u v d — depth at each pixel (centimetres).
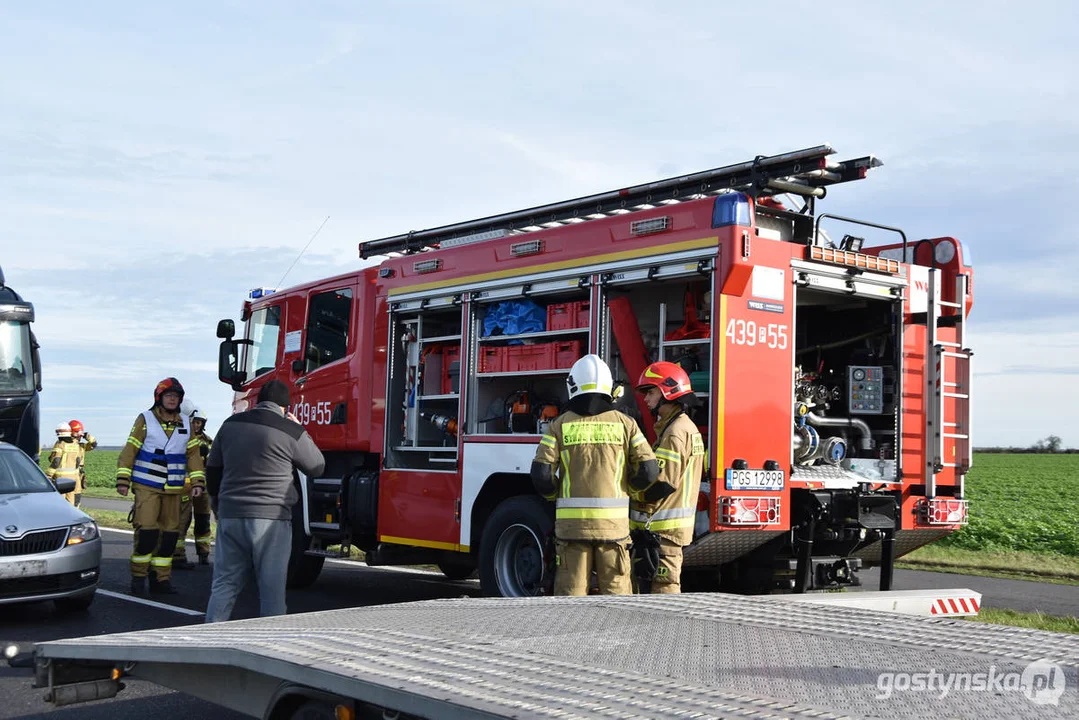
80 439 1833
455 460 908
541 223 935
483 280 886
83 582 900
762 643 321
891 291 802
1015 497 3847
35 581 866
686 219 729
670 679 274
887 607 485
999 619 877
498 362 871
